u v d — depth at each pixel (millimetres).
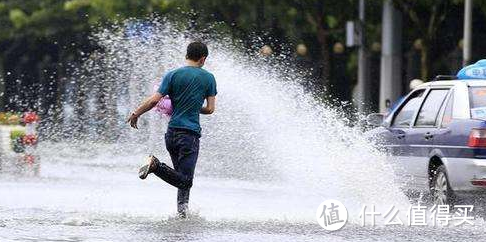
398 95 67188
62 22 90375
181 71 23672
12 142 41688
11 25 93125
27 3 93125
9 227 21797
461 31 71375
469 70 29031
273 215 24469
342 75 75312
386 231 21922
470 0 59469
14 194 30188
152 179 36656
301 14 71438
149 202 27500
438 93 27906
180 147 23531
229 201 28031
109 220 23141
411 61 73875
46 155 50250
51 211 25047
